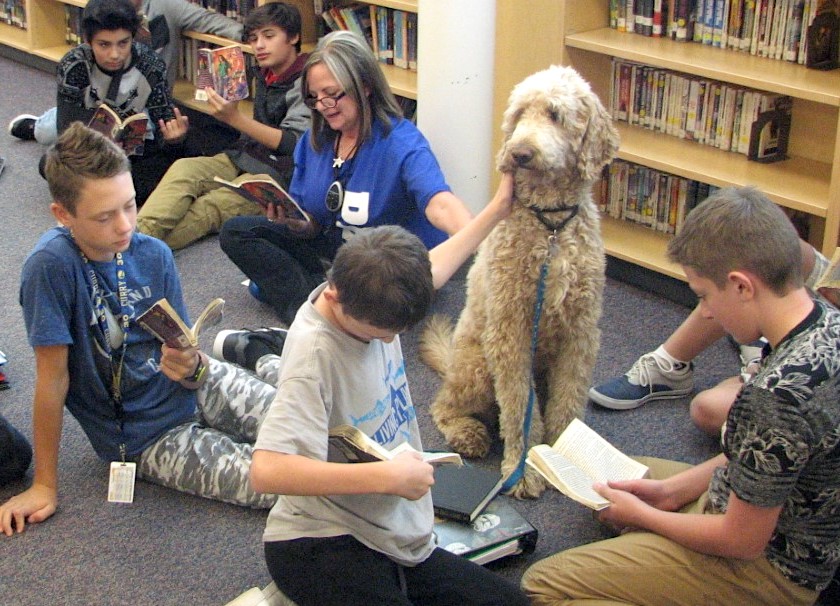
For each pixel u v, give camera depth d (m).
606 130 2.17
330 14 4.04
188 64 4.64
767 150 3.03
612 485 1.93
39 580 2.05
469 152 3.15
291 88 3.56
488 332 2.27
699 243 1.58
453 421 2.49
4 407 2.62
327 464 1.55
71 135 2.01
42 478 2.23
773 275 1.53
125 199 2.04
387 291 1.52
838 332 1.54
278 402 1.59
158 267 2.26
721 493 1.81
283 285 3.02
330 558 1.67
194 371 2.27
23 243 3.53
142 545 2.15
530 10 3.16
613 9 3.27
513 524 2.09
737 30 3.00
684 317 3.08
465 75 3.05
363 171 2.77
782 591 1.67
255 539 2.17
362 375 1.66
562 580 1.81
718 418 2.40
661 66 2.99
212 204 3.57
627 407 2.62
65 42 5.41
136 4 4.06
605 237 3.34
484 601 1.75
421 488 1.58
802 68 2.84
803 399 1.49
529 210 2.15
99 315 2.15
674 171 3.04
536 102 2.14
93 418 2.25
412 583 1.77
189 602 2.00
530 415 2.30
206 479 2.25
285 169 3.50
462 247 2.05
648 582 1.75
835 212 2.69
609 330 3.01
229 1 4.44
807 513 1.61
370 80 2.69
